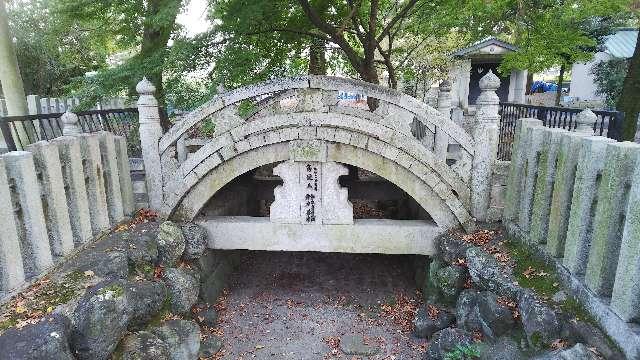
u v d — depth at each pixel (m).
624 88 9.03
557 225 4.48
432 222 6.48
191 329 5.20
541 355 3.90
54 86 15.79
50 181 4.53
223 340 6.03
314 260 8.77
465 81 14.02
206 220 6.63
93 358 3.64
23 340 3.15
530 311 4.19
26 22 14.32
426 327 5.86
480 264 5.12
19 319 3.67
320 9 8.90
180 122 6.16
